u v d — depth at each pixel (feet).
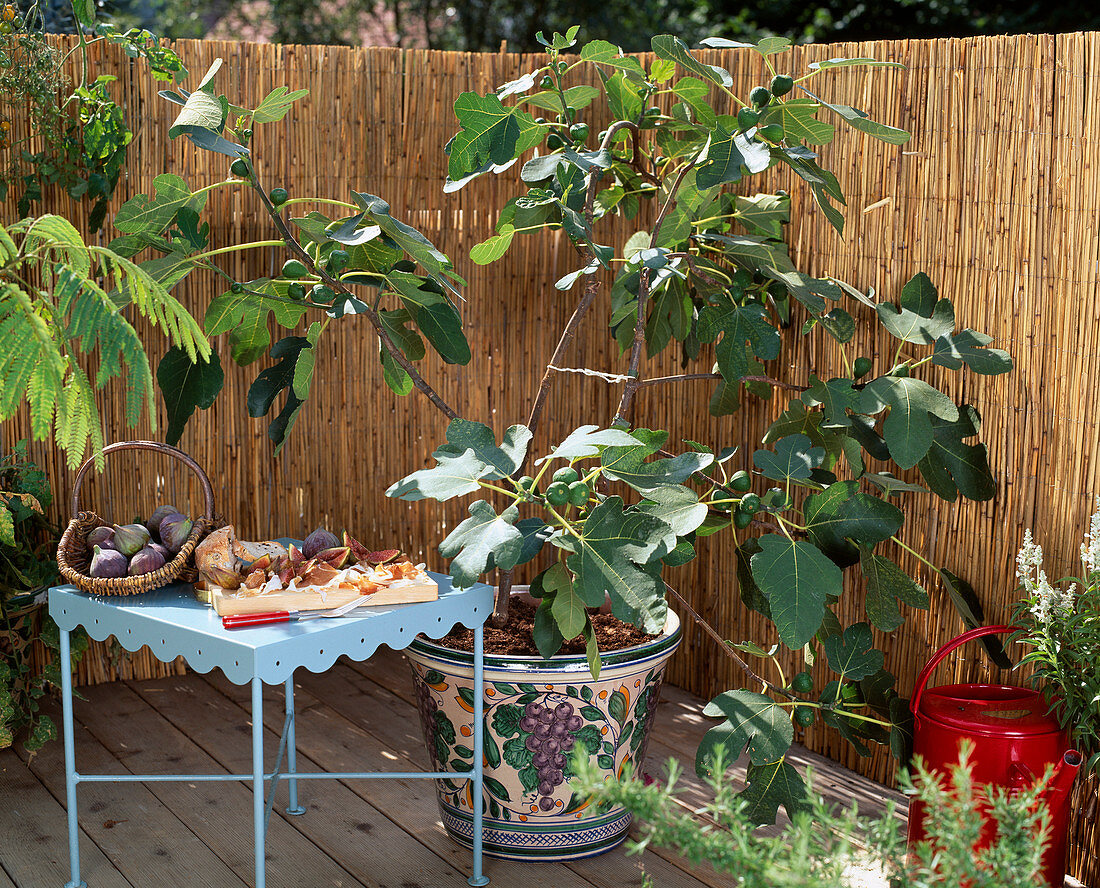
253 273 10.26
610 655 7.22
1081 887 7.28
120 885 7.18
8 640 9.14
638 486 7.02
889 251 8.44
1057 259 7.38
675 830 4.01
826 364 8.91
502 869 7.48
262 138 10.05
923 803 7.13
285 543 7.69
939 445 7.92
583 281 10.81
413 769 9.00
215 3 27.50
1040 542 7.59
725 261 9.21
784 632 6.92
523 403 11.00
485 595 7.24
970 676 8.11
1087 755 7.09
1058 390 7.43
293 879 7.30
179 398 8.21
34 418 5.19
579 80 10.25
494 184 10.64
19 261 5.64
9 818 8.06
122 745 9.36
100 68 9.64
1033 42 7.43
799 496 9.11
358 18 27.61
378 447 10.87
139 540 7.23
